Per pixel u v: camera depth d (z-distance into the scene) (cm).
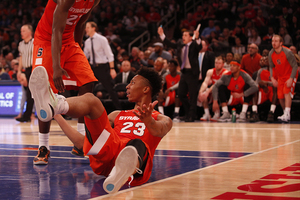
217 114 843
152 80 223
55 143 418
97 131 202
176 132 548
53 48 243
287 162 267
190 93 812
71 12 263
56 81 244
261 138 454
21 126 712
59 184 197
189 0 1614
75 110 189
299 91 849
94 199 162
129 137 220
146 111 190
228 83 828
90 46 814
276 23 1269
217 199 161
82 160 290
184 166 254
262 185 190
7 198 164
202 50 881
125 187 191
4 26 1742
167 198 165
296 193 171
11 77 1178
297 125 699
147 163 199
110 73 829
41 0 1816
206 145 385
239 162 269
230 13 1412
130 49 1491
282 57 750
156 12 1605
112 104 926
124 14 1656
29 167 255
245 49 1071
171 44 828
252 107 823
